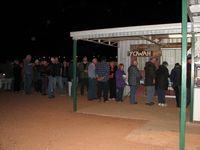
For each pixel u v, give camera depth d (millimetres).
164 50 16047
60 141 7336
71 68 16203
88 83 14922
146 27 9680
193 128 8852
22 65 18500
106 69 14102
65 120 9836
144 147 6879
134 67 13555
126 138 7633
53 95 15742
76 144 7090
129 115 10758
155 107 12602
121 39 14789
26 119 9938
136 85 13586
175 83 12453
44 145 6996
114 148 6785
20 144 7070
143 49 16391
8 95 16547
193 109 9719
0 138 7598
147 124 9320
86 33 11078
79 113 11125
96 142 7262
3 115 10602
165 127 8906
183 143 6309
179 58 15742
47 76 16297
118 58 16984
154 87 13492
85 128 8719
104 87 14227
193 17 8375
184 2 6309
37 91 18141
